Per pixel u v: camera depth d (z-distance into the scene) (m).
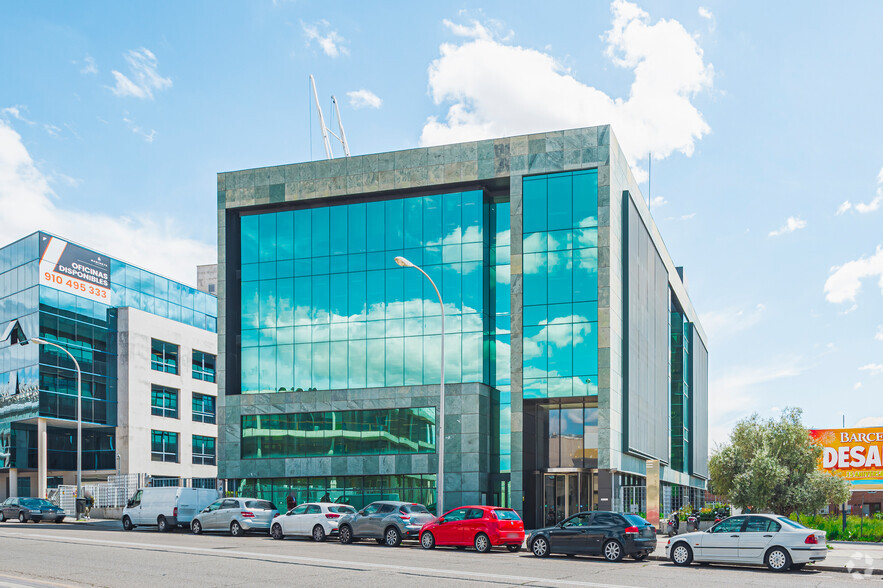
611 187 43.47
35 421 63.78
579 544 24.98
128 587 16.66
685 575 20.41
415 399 44.78
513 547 27.91
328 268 48.28
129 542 28.28
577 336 42.84
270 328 48.91
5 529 35.56
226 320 49.56
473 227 45.69
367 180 47.50
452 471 43.19
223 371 49.00
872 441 46.84
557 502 44.44
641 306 52.09
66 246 66.56
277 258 49.47
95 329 68.56
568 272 43.44
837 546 31.05
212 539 31.16
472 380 44.31
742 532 22.62
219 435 48.50
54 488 66.56
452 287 45.53
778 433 34.88
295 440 46.97
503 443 45.19
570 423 42.59
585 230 43.44
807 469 34.59
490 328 46.09
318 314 48.03
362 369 46.56
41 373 62.75
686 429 81.56
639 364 50.31
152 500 38.66
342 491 45.62
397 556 24.41
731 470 35.84
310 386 47.38
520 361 43.47
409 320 46.12
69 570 19.55
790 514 34.47
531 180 44.62
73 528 39.03
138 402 70.38
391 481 44.72
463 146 45.88
